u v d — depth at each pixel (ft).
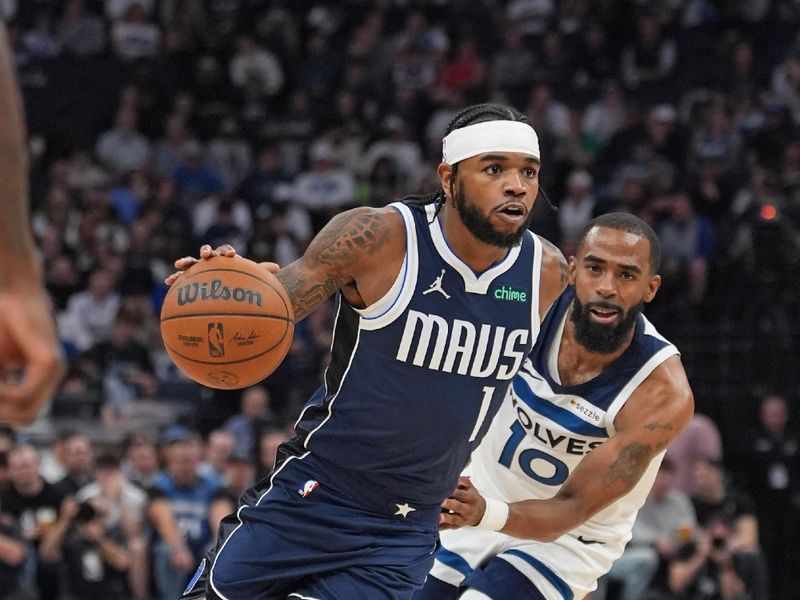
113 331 44.91
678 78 59.36
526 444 17.71
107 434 39.09
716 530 31.89
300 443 15.11
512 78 59.77
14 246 6.59
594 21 61.05
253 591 15.02
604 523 18.04
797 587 37.01
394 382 14.40
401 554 15.08
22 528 30.66
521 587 17.84
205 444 38.50
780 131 53.26
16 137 6.50
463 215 14.11
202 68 61.05
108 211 50.08
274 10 64.44
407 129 56.75
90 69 63.05
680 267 46.01
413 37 61.36
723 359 41.29
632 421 16.69
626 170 53.11
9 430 32.12
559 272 15.33
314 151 56.24
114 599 30.81
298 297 13.93
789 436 39.01
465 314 14.39
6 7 64.85
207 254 13.61
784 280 43.52
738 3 62.28
